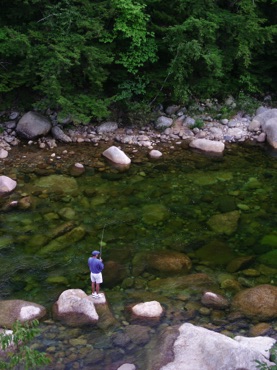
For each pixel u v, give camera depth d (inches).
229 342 264.1
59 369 266.5
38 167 533.0
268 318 314.2
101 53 582.2
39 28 587.8
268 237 415.5
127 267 367.2
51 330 297.9
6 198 462.9
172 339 276.5
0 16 600.1
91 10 578.2
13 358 223.9
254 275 362.9
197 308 323.3
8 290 339.0
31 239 398.9
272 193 495.2
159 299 332.2
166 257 377.1
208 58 589.0
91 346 285.6
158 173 534.6
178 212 452.8
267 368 226.2
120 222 431.2
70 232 410.3
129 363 271.0
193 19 573.9
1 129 603.5
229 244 404.5
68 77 601.9
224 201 475.8
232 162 571.5
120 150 561.3
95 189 490.0
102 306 319.0
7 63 597.9
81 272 361.7
